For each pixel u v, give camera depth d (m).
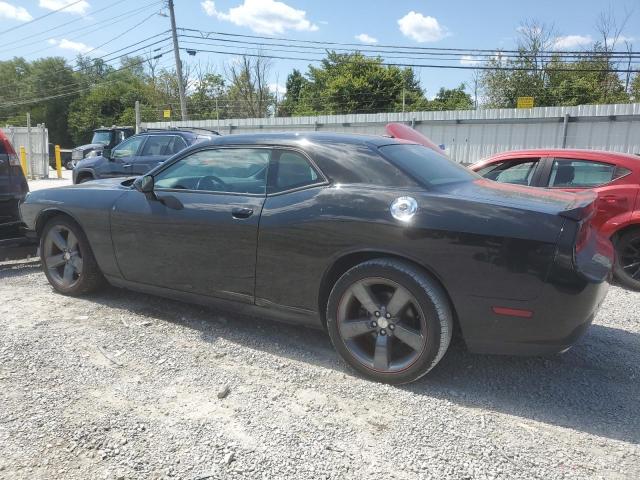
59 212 4.73
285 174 3.62
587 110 16.89
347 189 3.35
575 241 2.83
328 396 3.12
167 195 4.05
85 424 2.75
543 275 2.83
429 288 3.06
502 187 3.58
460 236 2.97
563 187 5.97
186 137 9.70
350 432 2.74
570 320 2.86
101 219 4.36
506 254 2.89
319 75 57.59
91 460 2.46
